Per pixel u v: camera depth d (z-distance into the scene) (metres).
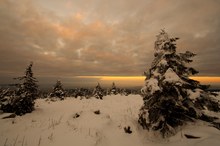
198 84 9.98
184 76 10.27
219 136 7.80
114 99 26.80
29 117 13.38
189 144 7.86
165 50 10.57
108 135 10.38
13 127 10.70
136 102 21.91
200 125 9.38
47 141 8.75
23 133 9.77
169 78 9.22
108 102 22.84
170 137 9.19
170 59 10.38
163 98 9.57
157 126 9.79
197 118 10.12
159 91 9.48
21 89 14.79
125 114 14.49
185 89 9.48
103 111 15.52
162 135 9.71
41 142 8.62
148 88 10.16
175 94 9.66
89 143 8.75
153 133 10.27
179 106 9.54
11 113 13.29
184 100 9.93
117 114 14.42
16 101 14.01
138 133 10.70
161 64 9.98
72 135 9.52
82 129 10.43
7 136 9.25
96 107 18.39
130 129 11.13
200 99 9.08
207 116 9.91
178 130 9.48
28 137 9.20
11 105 13.74
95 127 10.86
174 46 10.70
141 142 9.64
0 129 10.15
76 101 25.19
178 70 10.33
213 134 8.09
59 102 24.02
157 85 9.46
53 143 8.55
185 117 10.25
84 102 23.66
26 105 14.57
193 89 9.69
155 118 10.03
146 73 11.62
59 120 12.45
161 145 8.80
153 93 9.53
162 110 10.05
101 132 10.41
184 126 9.63
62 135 9.50
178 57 10.50
